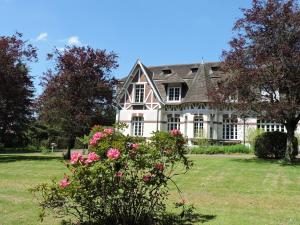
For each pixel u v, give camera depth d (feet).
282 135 74.43
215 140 106.22
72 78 75.25
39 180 44.29
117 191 21.84
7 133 87.25
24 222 24.93
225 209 29.76
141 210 23.16
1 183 41.68
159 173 22.58
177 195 35.81
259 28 67.31
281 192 38.19
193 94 109.81
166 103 116.06
